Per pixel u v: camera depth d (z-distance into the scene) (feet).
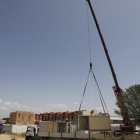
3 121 386.52
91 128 59.77
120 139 67.46
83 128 62.08
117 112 102.32
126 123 109.09
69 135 72.69
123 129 104.27
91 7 161.68
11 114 302.04
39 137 75.20
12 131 159.43
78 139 70.90
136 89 97.30
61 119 337.11
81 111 296.71
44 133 77.56
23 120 296.71
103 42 152.66
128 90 101.04
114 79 141.59
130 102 95.96
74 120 291.79
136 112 92.99
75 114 312.71
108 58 147.95
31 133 93.81
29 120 307.78
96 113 291.79
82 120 63.16
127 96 99.30
